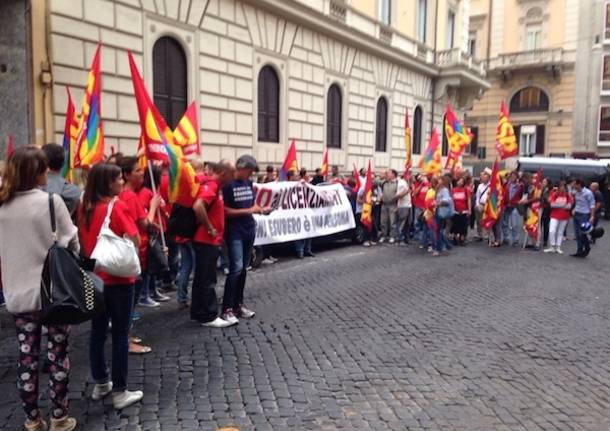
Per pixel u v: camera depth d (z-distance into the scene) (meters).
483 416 3.84
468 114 39.09
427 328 5.87
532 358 5.07
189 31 11.80
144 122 5.57
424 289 7.80
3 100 9.02
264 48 14.15
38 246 3.17
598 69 33.88
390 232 12.70
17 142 8.99
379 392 4.20
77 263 3.21
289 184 9.69
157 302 6.73
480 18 37.97
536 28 36.12
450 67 24.50
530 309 6.87
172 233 5.61
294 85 15.54
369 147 20.00
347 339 5.43
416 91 23.53
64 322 3.12
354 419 3.74
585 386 4.45
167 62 11.48
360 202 12.12
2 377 4.37
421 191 12.65
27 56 8.81
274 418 3.73
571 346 5.45
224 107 12.91
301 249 10.20
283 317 6.14
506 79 37.34
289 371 4.57
